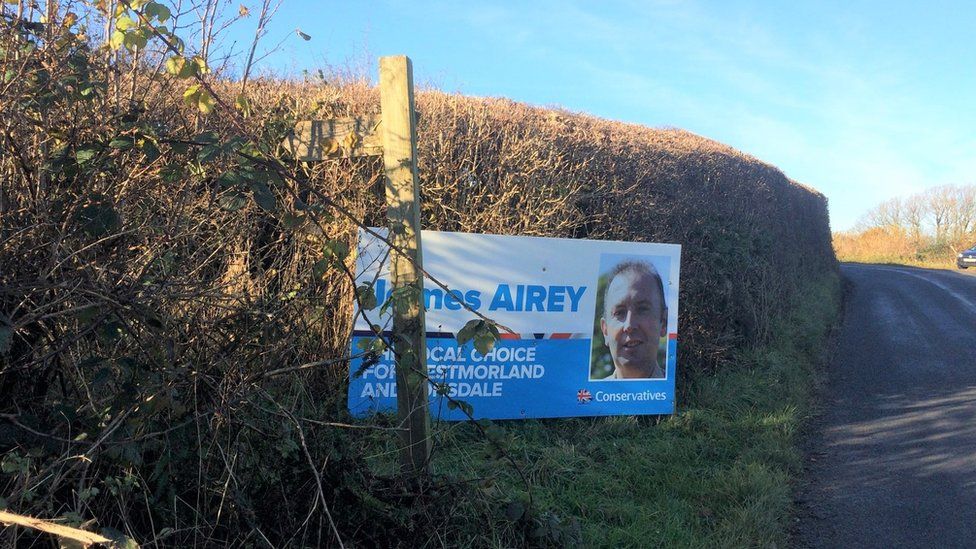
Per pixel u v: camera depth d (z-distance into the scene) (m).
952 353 11.23
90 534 1.83
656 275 6.00
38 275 2.42
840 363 10.59
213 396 2.68
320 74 5.89
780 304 11.26
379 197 4.79
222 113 3.23
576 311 5.66
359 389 4.65
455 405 3.26
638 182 7.16
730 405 6.80
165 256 2.64
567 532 3.50
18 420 2.30
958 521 4.61
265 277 3.28
